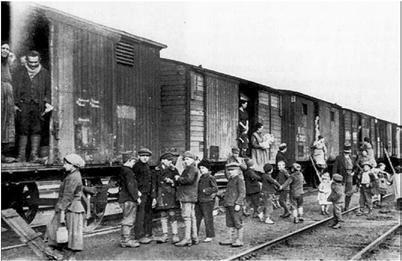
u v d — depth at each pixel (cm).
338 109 2831
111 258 865
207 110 1575
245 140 1795
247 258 888
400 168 3700
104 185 1162
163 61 1526
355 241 1075
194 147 1516
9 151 1036
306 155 2362
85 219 1090
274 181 1302
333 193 1269
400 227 1287
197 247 970
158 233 1106
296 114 2244
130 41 1268
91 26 1100
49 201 1098
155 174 1023
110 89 1167
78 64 1070
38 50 1076
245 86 1870
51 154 998
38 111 1001
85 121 1085
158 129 1373
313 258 900
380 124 3619
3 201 1027
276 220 1364
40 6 975
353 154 3009
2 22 997
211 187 1015
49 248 803
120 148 1213
